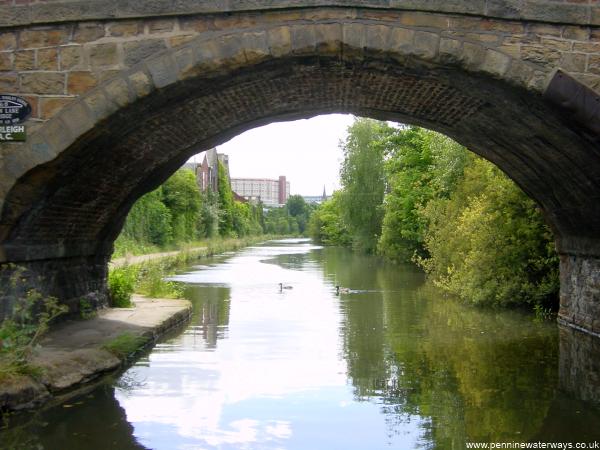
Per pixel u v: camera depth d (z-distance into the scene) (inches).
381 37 311.7
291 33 311.0
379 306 634.2
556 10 313.1
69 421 274.7
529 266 612.7
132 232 1507.1
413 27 312.7
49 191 355.9
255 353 407.5
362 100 430.3
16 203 339.3
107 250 524.7
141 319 479.8
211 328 503.2
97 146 355.9
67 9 315.6
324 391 323.0
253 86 364.2
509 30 315.3
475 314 578.9
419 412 292.7
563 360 393.4
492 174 705.0
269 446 249.0
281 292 772.6
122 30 317.7
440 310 604.1
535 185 475.8
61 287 444.8
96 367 342.3
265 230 5002.5
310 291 780.0
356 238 1685.5
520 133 394.9
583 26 314.8
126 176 440.5
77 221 431.8
